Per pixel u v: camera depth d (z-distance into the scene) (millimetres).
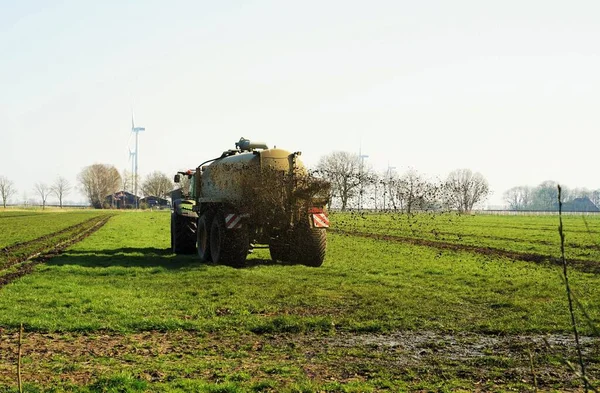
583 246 34469
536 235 44875
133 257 26312
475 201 88938
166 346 11086
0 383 8547
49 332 12172
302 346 11234
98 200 199375
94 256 26797
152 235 43125
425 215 68188
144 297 15938
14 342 11289
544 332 12422
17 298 15750
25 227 56719
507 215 113750
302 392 8367
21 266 23891
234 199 22734
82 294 16234
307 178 22547
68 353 10445
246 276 19609
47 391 8180
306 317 13367
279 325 12734
